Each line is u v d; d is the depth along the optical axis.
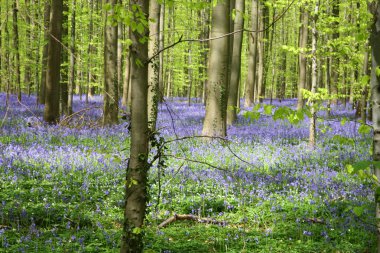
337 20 14.05
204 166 12.00
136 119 4.54
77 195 8.92
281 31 53.12
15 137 14.69
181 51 40.62
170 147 14.23
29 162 11.12
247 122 22.41
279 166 12.47
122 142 15.40
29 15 5.93
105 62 18.03
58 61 18.02
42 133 15.33
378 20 3.92
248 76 31.28
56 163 11.24
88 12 27.61
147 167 4.57
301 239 7.14
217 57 15.95
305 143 16.06
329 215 8.34
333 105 33.44
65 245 6.11
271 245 6.64
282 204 8.83
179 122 22.09
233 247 6.60
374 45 3.96
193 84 57.75
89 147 13.96
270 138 16.77
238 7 21.89
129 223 4.60
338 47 14.41
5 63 6.73
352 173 2.92
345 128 19.41
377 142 3.96
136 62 4.41
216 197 9.15
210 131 16.06
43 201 8.28
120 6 4.14
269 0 14.16
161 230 7.22
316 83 14.59
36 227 7.09
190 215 7.97
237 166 12.29
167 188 9.59
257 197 9.23
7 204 7.67
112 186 9.72
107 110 18.19
